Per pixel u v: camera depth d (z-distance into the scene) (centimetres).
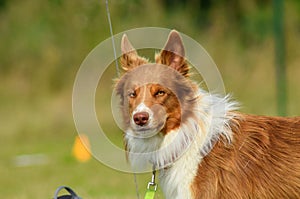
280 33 1966
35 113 2564
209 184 786
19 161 1911
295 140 800
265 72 2348
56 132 2403
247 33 2662
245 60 2423
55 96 2658
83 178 1563
